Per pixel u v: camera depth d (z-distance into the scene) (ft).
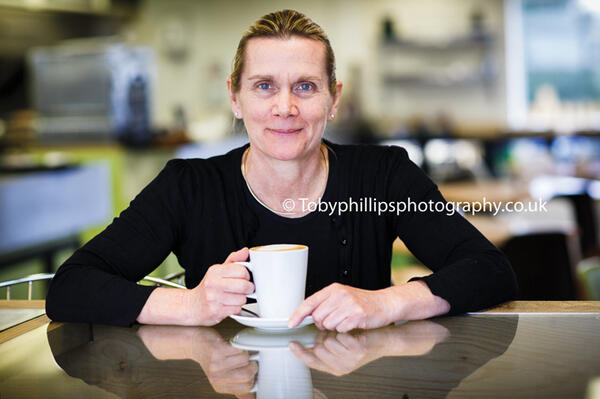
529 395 2.11
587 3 24.50
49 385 2.33
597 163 18.60
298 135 3.80
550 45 24.95
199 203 4.19
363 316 2.93
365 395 2.13
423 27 25.14
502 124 24.68
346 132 23.84
